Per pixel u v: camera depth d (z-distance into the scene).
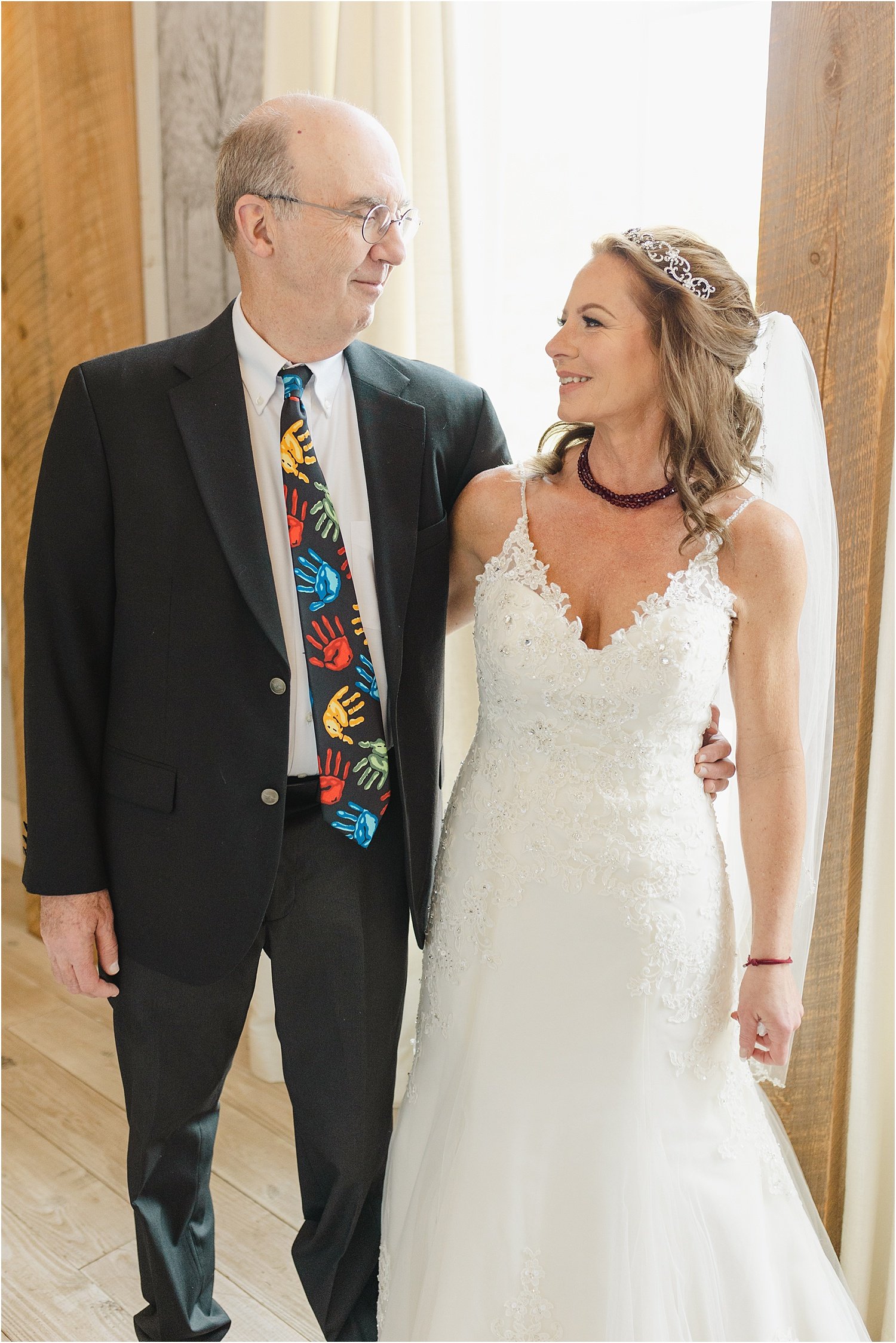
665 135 2.18
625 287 1.48
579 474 1.62
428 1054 1.70
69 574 1.57
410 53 2.30
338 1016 1.68
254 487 1.54
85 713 1.63
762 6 2.04
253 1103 2.66
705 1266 1.54
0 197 3.29
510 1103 1.56
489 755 1.62
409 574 1.61
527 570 1.56
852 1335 1.69
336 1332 1.81
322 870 1.66
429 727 1.70
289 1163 2.44
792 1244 1.69
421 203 2.32
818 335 1.86
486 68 2.23
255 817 1.58
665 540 1.54
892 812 1.88
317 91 2.42
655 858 1.51
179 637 1.57
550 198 2.33
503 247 2.38
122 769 1.63
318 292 1.50
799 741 1.57
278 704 1.56
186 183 3.06
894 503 1.82
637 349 1.50
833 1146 2.04
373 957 1.69
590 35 2.22
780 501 1.78
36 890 1.62
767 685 1.54
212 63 2.90
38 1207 2.29
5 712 3.76
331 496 1.62
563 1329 1.52
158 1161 1.73
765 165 1.87
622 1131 1.53
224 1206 2.30
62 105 3.10
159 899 1.62
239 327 1.60
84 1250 2.17
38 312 3.24
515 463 1.84
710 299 1.48
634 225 2.24
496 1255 1.54
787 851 1.54
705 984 1.57
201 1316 1.85
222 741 1.57
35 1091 2.66
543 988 1.54
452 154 2.19
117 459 1.55
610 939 1.52
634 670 1.46
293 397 1.56
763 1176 1.68
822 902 1.98
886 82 1.74
